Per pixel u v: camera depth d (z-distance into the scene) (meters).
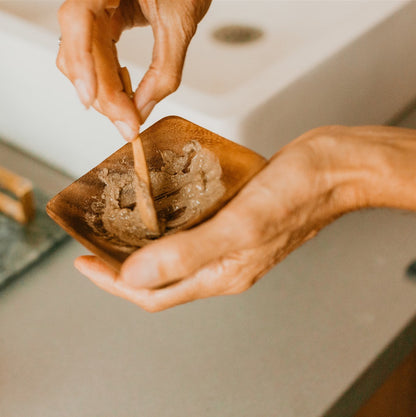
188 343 0.59
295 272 0.65
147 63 0.89
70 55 0.44
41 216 0.69
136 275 0.42
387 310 0.62
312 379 0.56
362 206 0.47
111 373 0.57
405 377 0.72
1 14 0.72
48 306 0.62
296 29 0.97
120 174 0.50
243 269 0.47
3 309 0.62
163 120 0.52
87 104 0.45
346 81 0.71
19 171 0.75
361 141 0.46
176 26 0.50
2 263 0.64
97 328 0.61
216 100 0.61
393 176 0.44
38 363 0.58
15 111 0.75
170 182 0.50
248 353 0.58
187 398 0.55
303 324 0.61
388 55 0.76
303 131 0.69
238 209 0.42
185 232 0.42
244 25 1.00
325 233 0.69
